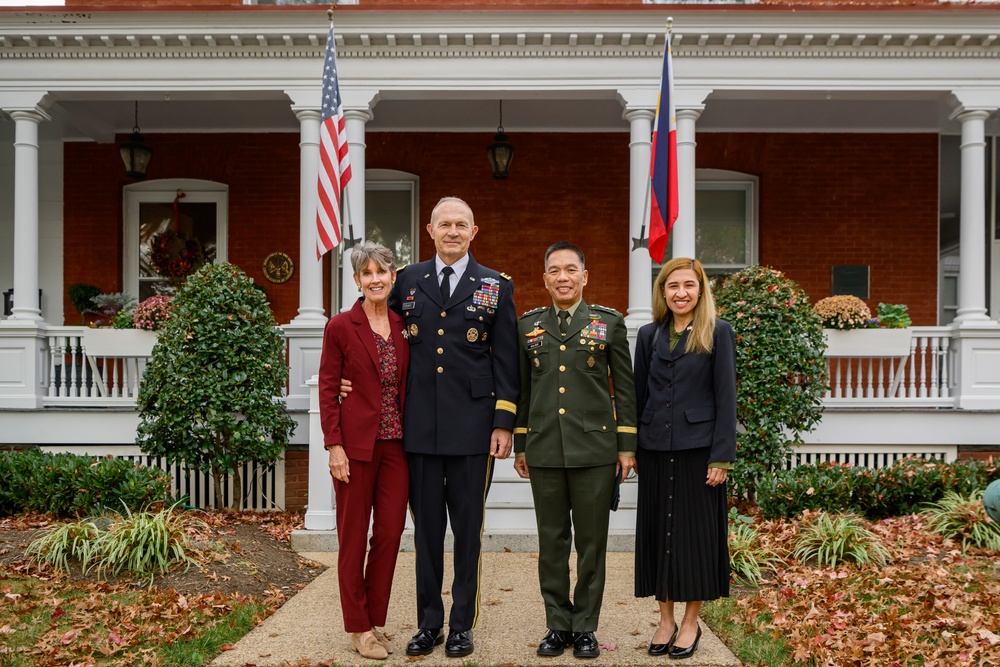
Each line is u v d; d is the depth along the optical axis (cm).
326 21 749
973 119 768
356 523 376
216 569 498
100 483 616
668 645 383
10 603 439
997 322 759
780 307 668
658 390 380
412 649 376
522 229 968
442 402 376
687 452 372
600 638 407
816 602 451
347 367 379
